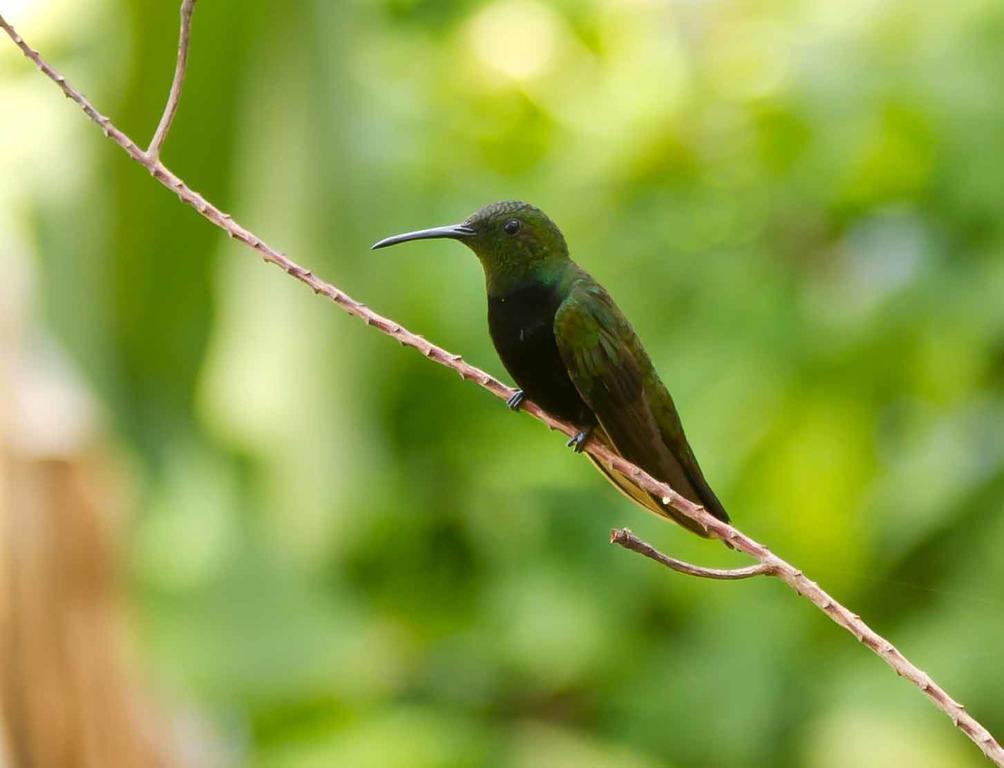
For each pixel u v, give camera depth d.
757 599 12.01
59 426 7.26
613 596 12.18
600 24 13.15
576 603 12.04
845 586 11.36
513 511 12.42
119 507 8.26
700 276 12.20
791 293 12.11
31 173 9.59
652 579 12.15
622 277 12.21
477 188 12.25
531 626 11.94
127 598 7.96
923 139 11.66
